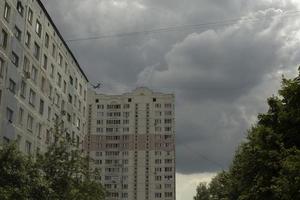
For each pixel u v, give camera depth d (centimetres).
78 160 3644
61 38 6266
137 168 11350
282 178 2183
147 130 11575
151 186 11175
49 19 5747
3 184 2739
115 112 11869
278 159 2542
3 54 4353
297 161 2098
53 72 5950
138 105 11775
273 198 2589
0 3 4281
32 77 5172
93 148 11669
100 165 11562
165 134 11506
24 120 4909
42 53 5516
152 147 11419
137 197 11131
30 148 5075
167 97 11706
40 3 5384
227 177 4528
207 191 8169
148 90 11875
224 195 4553
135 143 11525
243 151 3036
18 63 4738
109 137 11725
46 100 5656
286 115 2633
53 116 5925
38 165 3167
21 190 2720
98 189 4178
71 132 6719
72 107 6812
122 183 11300
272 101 2838
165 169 11262
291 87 2550
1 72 4331
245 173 2920
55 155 3522
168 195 11069
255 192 2714
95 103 12012
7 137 4428
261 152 2653
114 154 11575
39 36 5400
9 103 4491
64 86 6469
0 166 2770
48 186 2997
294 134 2638
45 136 5584
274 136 2670
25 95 4956
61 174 3428
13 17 4581
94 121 11888
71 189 3431
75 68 7044
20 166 2852
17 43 4697
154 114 11675
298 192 2052
